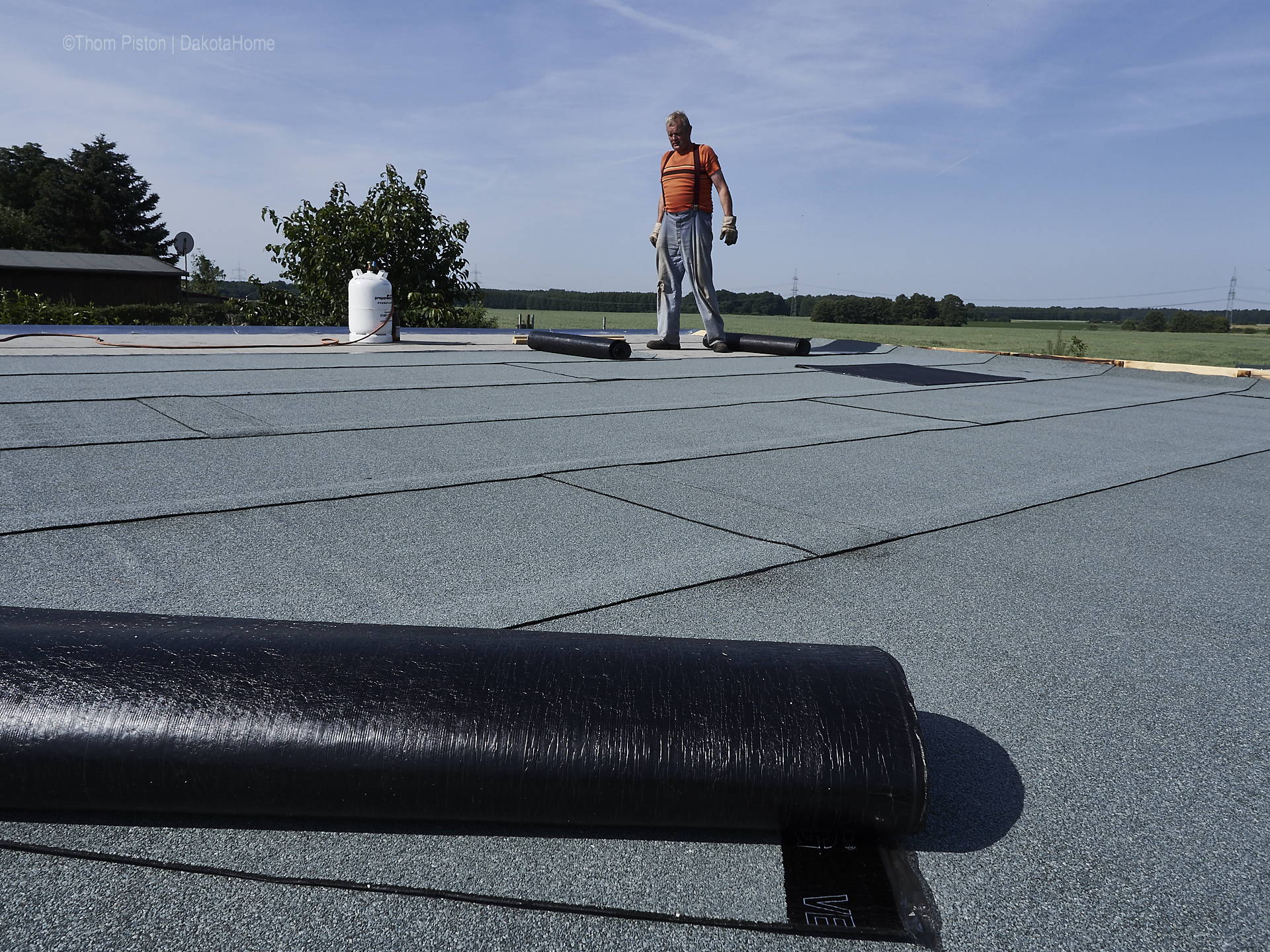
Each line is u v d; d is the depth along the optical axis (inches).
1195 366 442.3
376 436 187.8
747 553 116.8
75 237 2372.0
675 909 51.8
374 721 57.8
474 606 93.4
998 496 157.8
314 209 799.1
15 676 59.0
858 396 297.7
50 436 169.5
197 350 362.6
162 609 88.4
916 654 87.9
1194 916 51.8
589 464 167.2
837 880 54.9
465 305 933.2
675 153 436.8
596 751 57.1
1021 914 51.8
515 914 50.9
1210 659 89.5
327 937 48.4
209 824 58.4
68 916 49.2
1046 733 73.5
